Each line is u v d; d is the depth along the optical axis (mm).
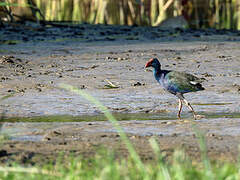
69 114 11727
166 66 19391
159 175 6156
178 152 7379
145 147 8336
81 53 23031
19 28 34094
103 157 7359
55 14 42625
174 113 12031
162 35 33094
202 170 6578
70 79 16516
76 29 35688
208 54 22656
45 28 35406
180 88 11680
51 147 8336
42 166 7172
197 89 11812
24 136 9336
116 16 41406
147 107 12570
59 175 6383
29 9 36281
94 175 6352
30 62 20188
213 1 40469
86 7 41906
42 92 14391
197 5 40531
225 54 22625
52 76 17109
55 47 25406
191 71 18234
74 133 9578
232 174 6223
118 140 8906
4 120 10984
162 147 8320
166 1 41156
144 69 18516
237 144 8555
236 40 29938
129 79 16562
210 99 13477
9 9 35094
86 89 15000
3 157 7621
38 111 12000
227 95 13945
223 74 17469
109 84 15633
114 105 12781
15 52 23094
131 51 23797
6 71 17875
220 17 40531
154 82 16016
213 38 31375
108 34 33125
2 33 31422
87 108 12375
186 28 38875
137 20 41500
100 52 23453
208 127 10125
